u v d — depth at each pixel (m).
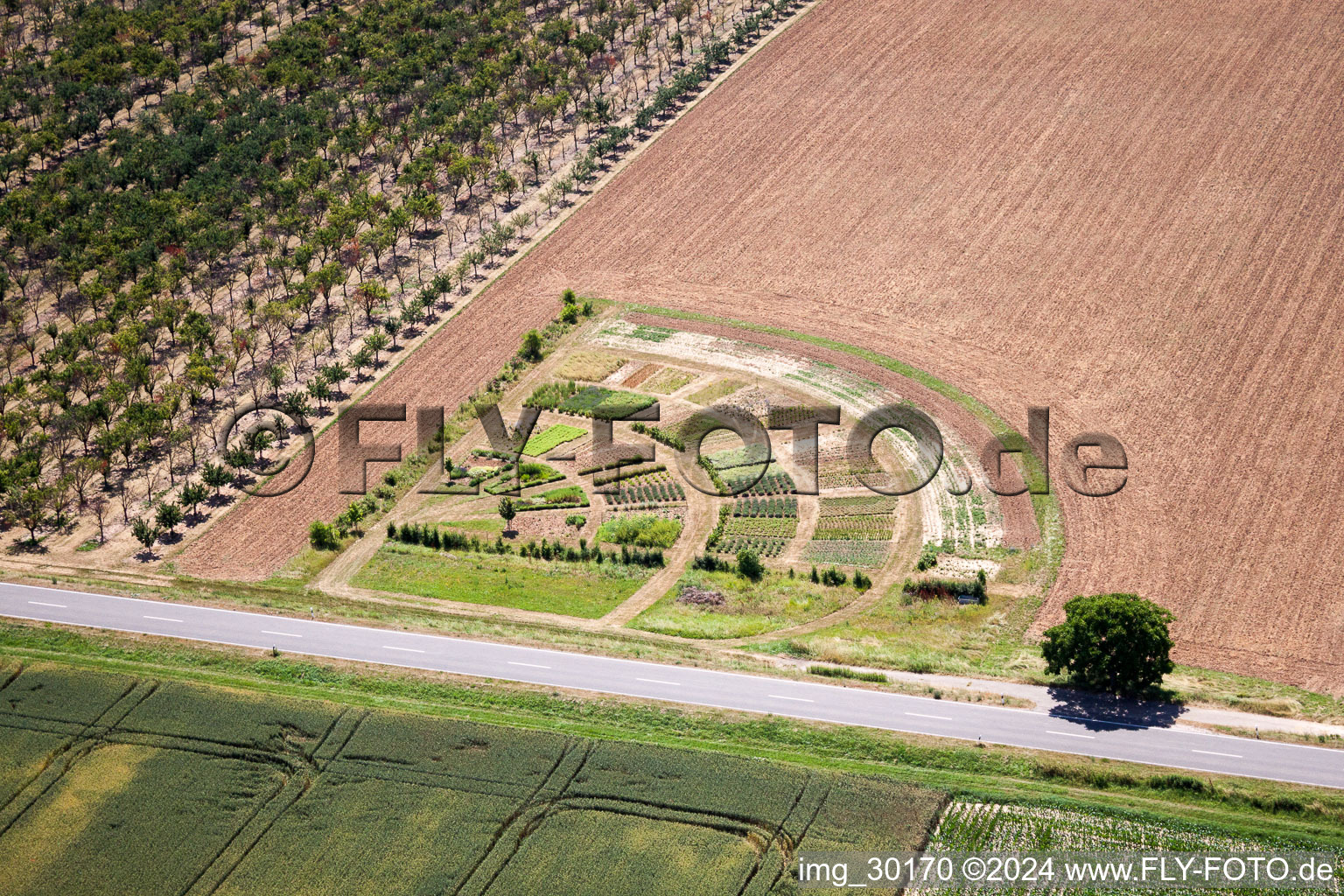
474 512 129.50
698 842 92.31
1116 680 103.75
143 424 136.25
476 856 91.81
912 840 91.56
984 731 101.12
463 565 123.19
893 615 115.31
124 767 100.12
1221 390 139.88
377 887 89.88
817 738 101.25
